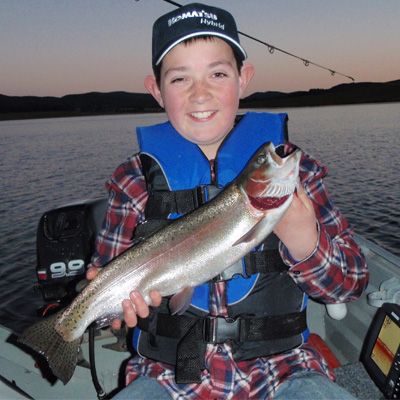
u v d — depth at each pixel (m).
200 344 0.62
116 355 0.92
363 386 0.78
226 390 0.61
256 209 0.58
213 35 0.64
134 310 0.61
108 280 0.63
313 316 0.98
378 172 6.12
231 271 0.64
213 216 0.60
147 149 0.70
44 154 10.03
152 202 0.68
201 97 0.64
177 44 0.64
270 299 0.64
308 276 0.61
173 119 0.68
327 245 0.60
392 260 0.87
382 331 0.70
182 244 0.61
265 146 0.57
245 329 0.63
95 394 0.84
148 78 0.75
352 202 4.51
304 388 0.57
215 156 0.72
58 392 0.84
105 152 10.24
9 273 2.73
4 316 2.20
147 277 0.62
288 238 0.59
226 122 0.67
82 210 1.22
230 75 0.66
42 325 0.65
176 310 0.61
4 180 6.38
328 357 0.85
